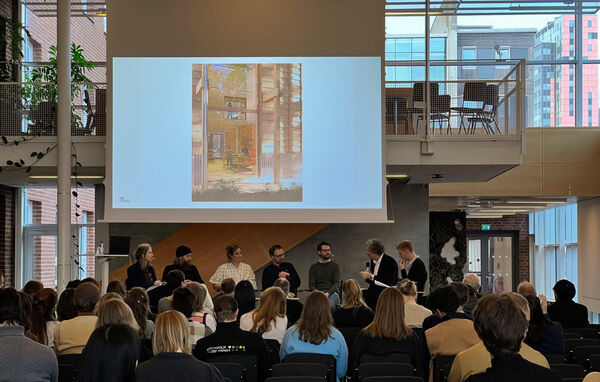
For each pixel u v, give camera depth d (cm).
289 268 1156
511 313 283
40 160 1214
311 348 585
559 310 827
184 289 598
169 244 1499
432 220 1898
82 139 1225
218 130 1183
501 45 1828
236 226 1502
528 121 1823
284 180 1178
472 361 400
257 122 1183
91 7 1748
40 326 623
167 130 1177
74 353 552
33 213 1670
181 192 1175
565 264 2088
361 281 1515
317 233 1523
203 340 538
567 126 1809
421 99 1232
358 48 1184
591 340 673
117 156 1170
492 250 2511
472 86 1238
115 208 1166
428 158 1218
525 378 281
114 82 1177
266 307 668
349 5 1190
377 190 1173
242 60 1189
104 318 483
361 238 1523
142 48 1183
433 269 1888
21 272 1622
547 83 1831
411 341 582
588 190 1769
